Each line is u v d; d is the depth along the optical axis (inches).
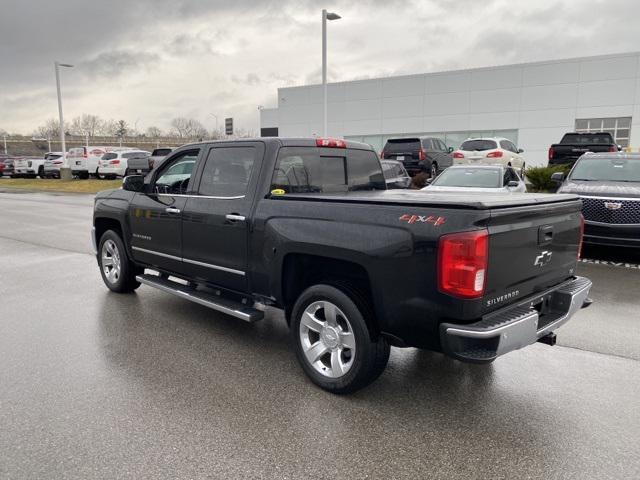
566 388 152.9
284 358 176.6
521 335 127.0
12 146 2679.6
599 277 291.7
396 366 169.9
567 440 125.1
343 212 143.0
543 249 143.9
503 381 157.9
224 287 187.2
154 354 178.7
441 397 147.6
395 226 130.9
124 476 110.2
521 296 138.9
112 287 257.0
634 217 313.7
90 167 1242.0
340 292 143.3
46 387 151.9
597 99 1045.8
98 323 211.5
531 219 136.9
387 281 132.4
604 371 164.6
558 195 157.6
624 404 142.9
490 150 709.3
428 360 175.0
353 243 138.2
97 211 254.4
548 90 1091.9
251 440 124.4
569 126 1080.8
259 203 167.2
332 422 133.3
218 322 214.1
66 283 279.9
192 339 193.8
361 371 141.5
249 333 201.3
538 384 155.7
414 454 119.3
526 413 138.3
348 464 115.3
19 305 237.0
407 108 1266.0
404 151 779.4
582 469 113.6
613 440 124.9
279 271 160.2
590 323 210.7
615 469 113.4
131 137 3137.3
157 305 237.8
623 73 1015.0
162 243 213.0
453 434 127.9
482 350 123.3
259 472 112.0
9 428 128.7
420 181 652.7
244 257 173.0
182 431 128.2
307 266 161.3
